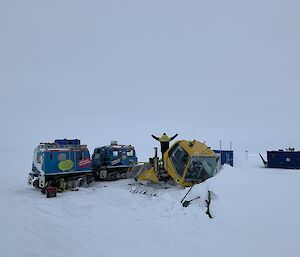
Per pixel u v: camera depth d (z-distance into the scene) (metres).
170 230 8.63
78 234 8.21
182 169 13.57
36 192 14.74
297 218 8.66
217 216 9.58
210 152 14.07
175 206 10.68
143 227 8.95
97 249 7.09
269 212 9.25
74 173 16.05
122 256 6.70
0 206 11.34
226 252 6.95
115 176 18.83
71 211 11.02
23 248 6.72
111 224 9.30
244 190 10.81
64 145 16.20
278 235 7.75
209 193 10.66
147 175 15.07
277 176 13.23
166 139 14.70
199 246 7.35
